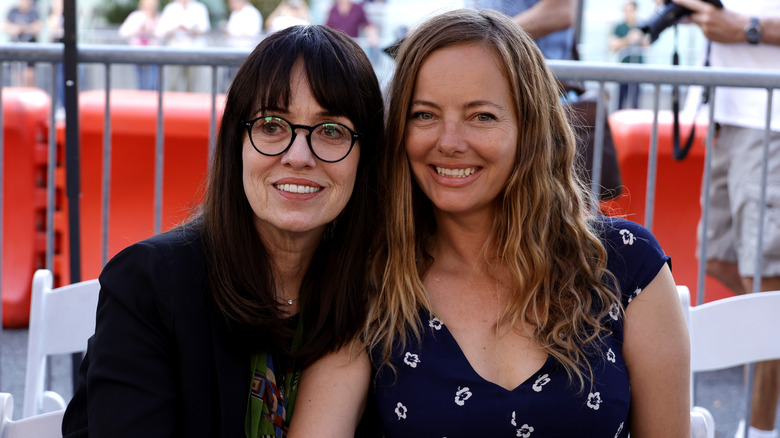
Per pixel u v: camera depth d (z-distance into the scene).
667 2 3.67
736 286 3.79
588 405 1.82
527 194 1.93
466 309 1.94
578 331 1.88
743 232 3.51
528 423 1.80
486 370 1.86
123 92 4.52
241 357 1.77
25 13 11.76
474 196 1.90
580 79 3.10
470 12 1.94
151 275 1.72
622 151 4.29
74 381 3.02
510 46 1.89
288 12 12.29
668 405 1.92
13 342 4.48
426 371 1.85
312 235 1.88
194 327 1.74
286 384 1.87
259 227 1.87
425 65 1.88
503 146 1.88
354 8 10.91
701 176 4.31
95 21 14.84
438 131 1.88
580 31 3.90
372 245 1.97
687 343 1.95
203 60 3.14
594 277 1.93
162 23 10.33
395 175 1.94
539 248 1.92
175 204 4.35
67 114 3.04
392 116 1.92
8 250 4.67
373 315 1.91
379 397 1.87
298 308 1.92
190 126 4.30
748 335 2.31
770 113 3.05
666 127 4.27
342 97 1.79
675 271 4.43
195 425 1.72
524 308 1.88
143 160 4.35
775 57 3.52
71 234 3.05
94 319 2.28
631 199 4.34
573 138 2.02
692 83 3.06
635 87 5.88
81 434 1.74
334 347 1.88
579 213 1.98
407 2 13.36
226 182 1.82
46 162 4.67
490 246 1.98
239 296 1.77
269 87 1.76
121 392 1.68
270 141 1.78
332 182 1.82
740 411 3.92
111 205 4.38
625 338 1.93
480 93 1.86
